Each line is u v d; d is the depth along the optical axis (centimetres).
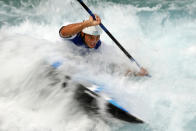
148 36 2094
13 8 2244
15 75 1402
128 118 1249
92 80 1364
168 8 2358
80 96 1299
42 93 1361
